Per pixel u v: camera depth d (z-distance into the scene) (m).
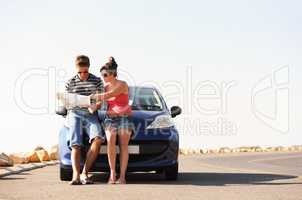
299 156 33.44
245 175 15.93
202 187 11.99
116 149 13.09
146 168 13.26
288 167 20.91
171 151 13.37
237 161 26.81
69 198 10.02
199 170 18.81
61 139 13.55
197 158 31.39
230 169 19.45
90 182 12.79
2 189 11.68
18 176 15.63
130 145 13.09
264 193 10.83
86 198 10.02
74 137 12.83
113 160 12.89
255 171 18.05
